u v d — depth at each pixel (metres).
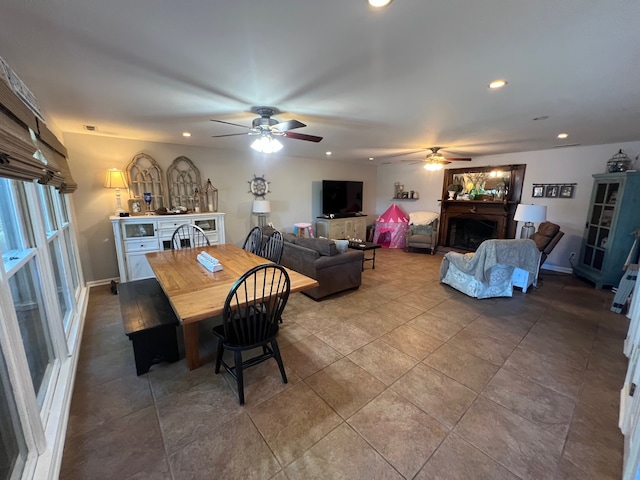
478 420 1.78
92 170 4.05
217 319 3.19
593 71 1.87
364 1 1.19
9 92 1.34
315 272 3.55
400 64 1.79
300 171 6.50
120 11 1.25
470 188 6.31
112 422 1.74
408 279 4.64
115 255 4.33
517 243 3.63
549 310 3.42
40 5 1.19
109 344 2.62
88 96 2.34
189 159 4.87
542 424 1.75
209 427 1.71
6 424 1.26
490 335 2.82
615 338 2.78
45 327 1.95
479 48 1.59
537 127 3.41
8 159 1.19
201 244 4.63
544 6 1.21
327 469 1.46
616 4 1.19
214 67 1.83
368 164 7.84
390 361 2.39
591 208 4.49
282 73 1.92
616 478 1.42
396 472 1.45
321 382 2.12
